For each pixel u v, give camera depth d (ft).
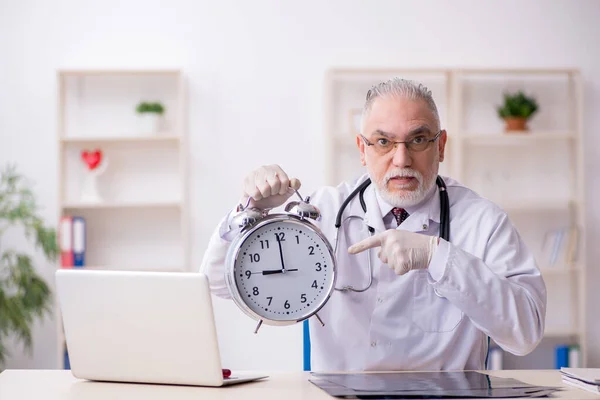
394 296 6.28
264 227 5.11
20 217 12.38
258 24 13.78
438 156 6.20
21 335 12.40
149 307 4.87
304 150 13.78
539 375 5.48
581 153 13.57
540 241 14.17
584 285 13.42
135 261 13.66
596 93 14.16
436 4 13.96
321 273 5.20
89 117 13.62
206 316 4.74
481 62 14.03
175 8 13.73
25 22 13.55
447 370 6.03
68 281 5.12
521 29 14.10
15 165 13.48
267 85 13.78
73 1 13.61
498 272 6.04
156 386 5.01
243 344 13.56
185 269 13.24
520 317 5.51
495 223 6.35
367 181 6.64
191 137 13.69
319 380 5.19
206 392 4.76
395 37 13.93
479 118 14.06
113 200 13.64
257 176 5.57
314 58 13.83
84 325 5.11
